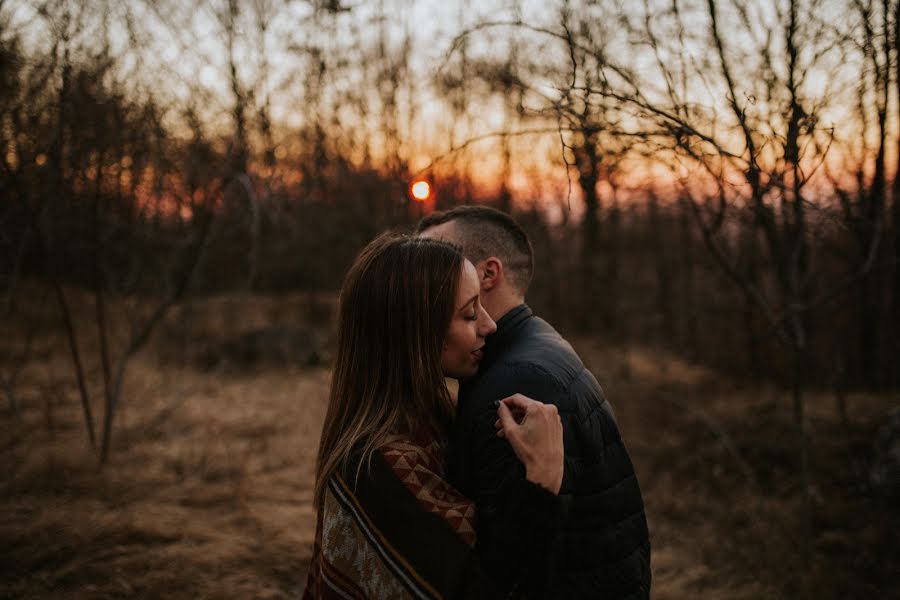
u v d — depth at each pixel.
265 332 7.18
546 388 1.19
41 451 3.89
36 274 6.14
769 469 4.07
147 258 4.55
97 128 3.36
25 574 2.72
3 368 5.55
